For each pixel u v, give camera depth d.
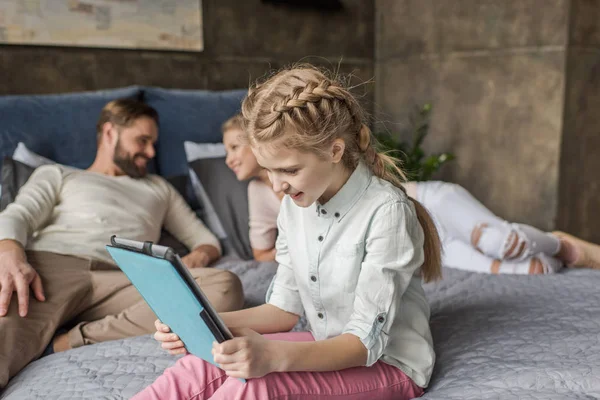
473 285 1.94
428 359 1.23
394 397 1.18
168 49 3.06
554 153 3.02
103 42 2.86
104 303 1.85
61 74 2.79
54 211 2.04
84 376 1.36
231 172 2.51
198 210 2.59
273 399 1.03
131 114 2.21
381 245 1.14
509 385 1.21
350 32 3.77
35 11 2.67
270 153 1.06
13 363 1.47
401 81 3.78
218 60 3.25
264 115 1.05
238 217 2.43
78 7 2.77
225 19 3.24
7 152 2.36
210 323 0.95
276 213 2.32
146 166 2.47
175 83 3.12
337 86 1.14
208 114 2.85
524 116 3.13
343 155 1.16
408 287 1.28
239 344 0.98
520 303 1.72
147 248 0.94
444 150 3.57
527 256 2.10
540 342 1.42
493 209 3.36
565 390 1.18
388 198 1.16
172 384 1.08
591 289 1.83
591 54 3.05
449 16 3.42
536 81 3.05
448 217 2.27
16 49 2.67
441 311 1.71
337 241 1.19
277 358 1.02
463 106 3.43
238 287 1.78
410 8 3.65
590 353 1.34
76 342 1.63
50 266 1.82
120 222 2.07
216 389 1.10
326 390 1.09
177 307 0.99
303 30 3.54
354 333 1.11
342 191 1.18
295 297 1.32
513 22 3.12
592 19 3.00
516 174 3.21
